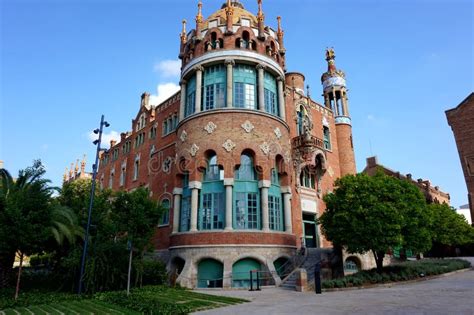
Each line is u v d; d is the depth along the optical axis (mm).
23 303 15125
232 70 27984
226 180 24828
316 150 32312
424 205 23188
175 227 26828
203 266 23797
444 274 24891
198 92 28422
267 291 19406
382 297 14555
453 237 37781
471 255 45125
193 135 27109
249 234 23609
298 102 35281
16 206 16641
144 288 19719
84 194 29234
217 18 30453
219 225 24641
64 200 27484
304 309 12250
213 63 28531
